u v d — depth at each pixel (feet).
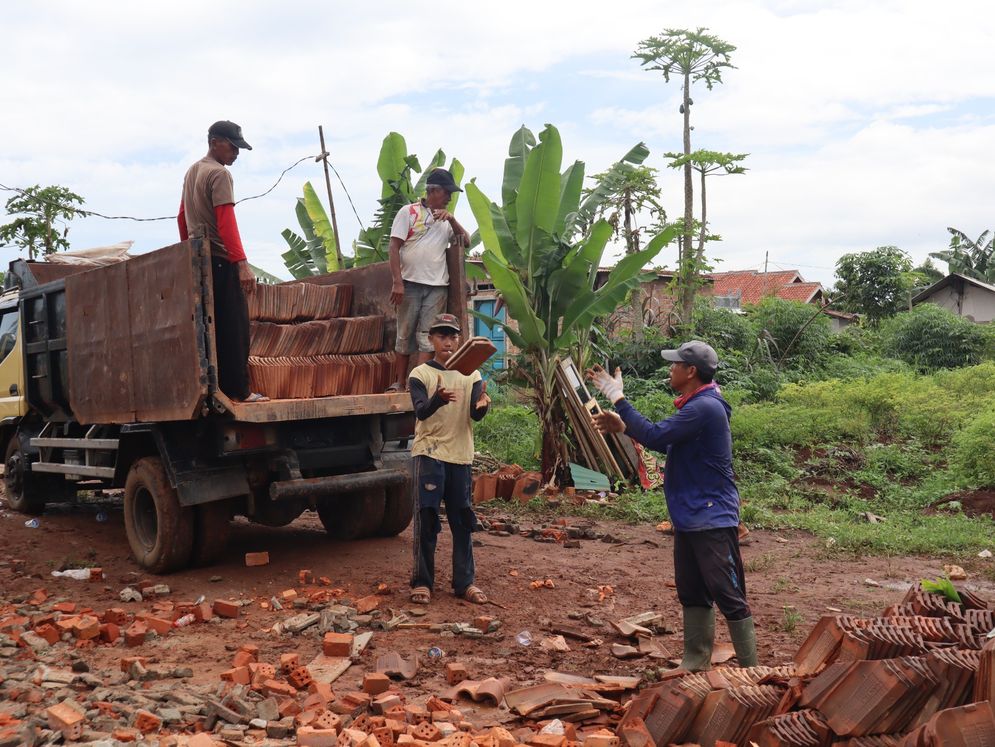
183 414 20.51
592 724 13.26
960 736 9.16
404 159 41.29
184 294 20.30
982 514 31.48
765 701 11.30
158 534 21.98
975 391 57.11
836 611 20.11
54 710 12.26
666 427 14.48
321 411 21.74
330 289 24.39
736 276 155.02
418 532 20.04
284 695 14.06
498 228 37.47
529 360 37.47
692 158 86.79
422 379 19.60
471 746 11.45
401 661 15.61
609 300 36.58
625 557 25.23
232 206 20.63
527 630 18.13
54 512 31.68
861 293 107.76
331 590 20.58
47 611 19.04
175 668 15.35
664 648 17.02
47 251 95.25
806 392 53.67
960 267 168.35
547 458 37.42
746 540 28.09
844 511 32.78
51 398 27.55
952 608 12.72
